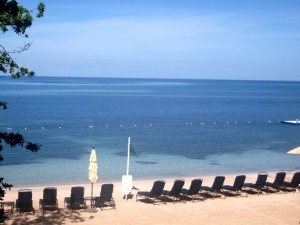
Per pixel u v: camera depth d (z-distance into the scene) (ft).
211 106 293.23
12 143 30.94
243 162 94.38
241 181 57.26
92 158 51.29
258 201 53.52
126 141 121.29
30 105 262.06
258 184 58.34
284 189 60.18
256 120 202.59
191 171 82.84
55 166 83.76
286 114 240.32
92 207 49.98
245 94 497.05
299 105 320.50
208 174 80.53
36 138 124.57
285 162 95.45
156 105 288.71
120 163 88.79
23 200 46.52
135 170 82.33
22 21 32.04
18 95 364.79
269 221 45.37
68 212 47.67
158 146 114.01
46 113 212.23
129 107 265.75
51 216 45.88
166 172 81.20
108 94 421.59
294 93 553.23
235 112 247.50
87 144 113.80
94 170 51.16
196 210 48.98
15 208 48.83
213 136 139.44
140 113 224.94
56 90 485.56
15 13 30.48
